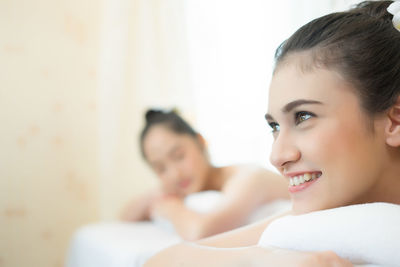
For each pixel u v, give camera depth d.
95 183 1.75
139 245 0.95
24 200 1.58
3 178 1.54
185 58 1.42
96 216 1.74
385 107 0.40
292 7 0.76
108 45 1.55
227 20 1.11
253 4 0.96
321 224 0.36
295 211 0.43
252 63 0.97
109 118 1.55
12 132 1.57
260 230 0.49
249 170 1.08
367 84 0.40
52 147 1.66
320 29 0.43
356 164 0.40
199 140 1.33
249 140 1.07
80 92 1.73
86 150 1.74
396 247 0.32
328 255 0.30
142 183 1.60
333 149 0.39
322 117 0.40
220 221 1.01
